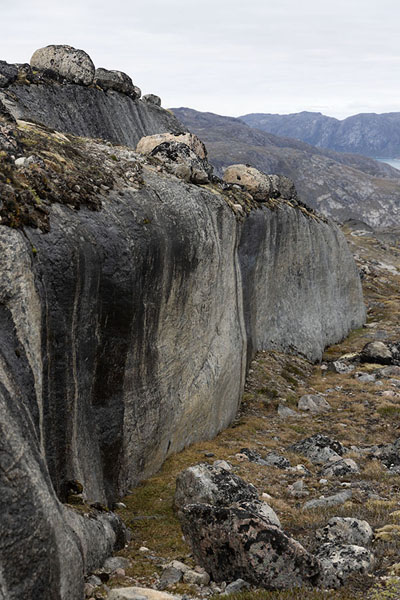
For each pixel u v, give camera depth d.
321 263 53.50
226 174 40.34
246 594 11.88
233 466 23.09
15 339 12.09
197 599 12.12
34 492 9.93
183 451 24.48
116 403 18.34
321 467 25.17
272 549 12.56
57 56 36.78
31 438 10.69
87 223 16.67
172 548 15.01
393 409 35.44
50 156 18.27
